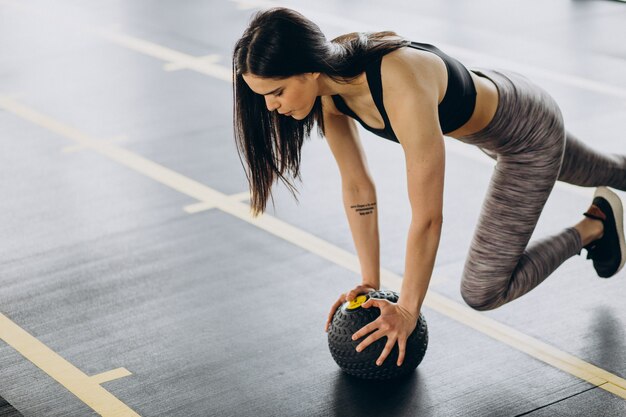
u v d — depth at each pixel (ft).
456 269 16.05
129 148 21.77
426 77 11.00
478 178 19.70
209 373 13.17
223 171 20.45
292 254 16.72
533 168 12.72
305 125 11.86
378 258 13.20
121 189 19.62
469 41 28.25
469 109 11.66
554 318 14.44
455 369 13.15
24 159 21.24
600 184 14.55
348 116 12.35
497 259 13.09
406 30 29.50
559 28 29.32
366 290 12.96
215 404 12.46
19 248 17.16
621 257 14.58
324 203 18.79
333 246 17.02
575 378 12.91
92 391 12.84
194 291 15.51
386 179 19.85
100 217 18.35
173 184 19.85
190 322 14.56
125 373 13.25
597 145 20.70
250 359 13.50
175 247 17.10
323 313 14.71
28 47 29.40
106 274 16.15
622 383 12.78
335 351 12.62
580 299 14.97
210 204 18.88
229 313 14.79
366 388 12.69
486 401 12.41
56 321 14.71
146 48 29.09
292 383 12.86
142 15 32.68
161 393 12.75
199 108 24.14
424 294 12.12
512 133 12.32
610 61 26.27
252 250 16.90
